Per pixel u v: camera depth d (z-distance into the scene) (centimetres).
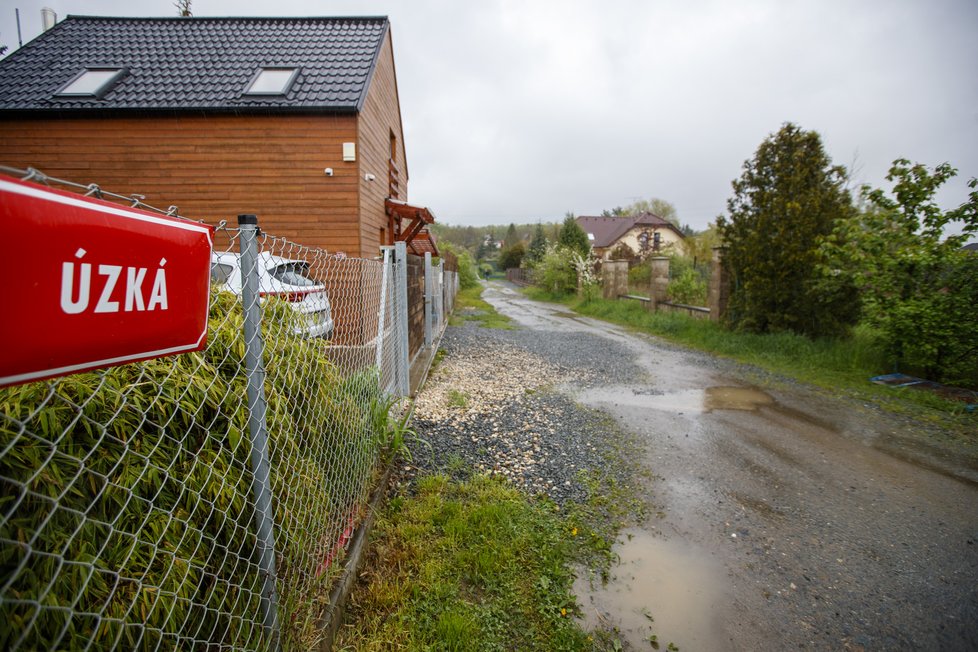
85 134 772
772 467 376
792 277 809
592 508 309
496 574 234
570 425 460
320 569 195
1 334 63
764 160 848
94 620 101
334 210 802
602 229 4341
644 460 384
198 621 131
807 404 543
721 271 1017
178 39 920
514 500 304
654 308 1331
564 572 241
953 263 548
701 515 305
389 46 1055
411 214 1120
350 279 334
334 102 772
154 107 752
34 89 781
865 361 690
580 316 1523
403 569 233
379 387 342
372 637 189
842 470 373
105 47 886
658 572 249
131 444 115
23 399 95
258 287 144
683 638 205
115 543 108
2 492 88
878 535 287
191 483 127
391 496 302
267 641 150
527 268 3650
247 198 795
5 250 63
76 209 74
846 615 222
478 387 584
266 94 781
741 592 236
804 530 291
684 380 654
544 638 201
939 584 245
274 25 986
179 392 128
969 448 417
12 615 85
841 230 678
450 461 356
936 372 618
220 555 141
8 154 772
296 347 200
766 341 823
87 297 77
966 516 309
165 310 97
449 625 197
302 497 186
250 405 145
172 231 98
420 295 743
